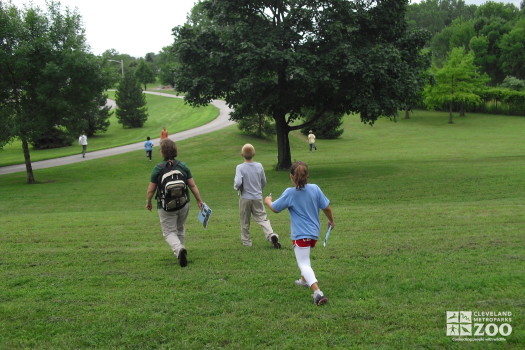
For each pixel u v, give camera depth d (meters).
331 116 45.62
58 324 4.32
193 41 21.61
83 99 24.52
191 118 63.56
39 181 24.61
